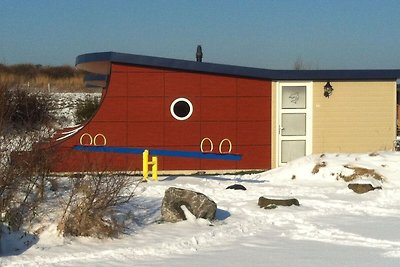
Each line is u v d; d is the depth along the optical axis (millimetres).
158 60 14625
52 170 9078
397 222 9008
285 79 15078
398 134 17172
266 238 8133
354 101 15320
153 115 14750
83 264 6824
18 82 13953
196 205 9016
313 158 13625
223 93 14930
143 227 8602
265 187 11945
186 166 14828
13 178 7961
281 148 15195
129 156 14414
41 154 8664
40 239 7723
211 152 14086
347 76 15164
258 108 15070
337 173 12734
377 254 7137
